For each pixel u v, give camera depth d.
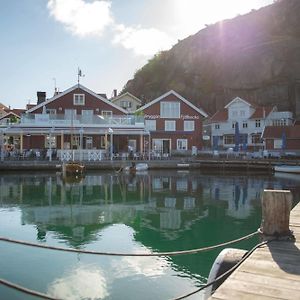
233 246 12.59
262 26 100.12
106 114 53.19
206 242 13.25
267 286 5.23
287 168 42.44
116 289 9.09
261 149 65.19
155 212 18.78
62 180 33.31
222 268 7.11
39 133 45.88
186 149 58.34
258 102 84.69
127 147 54.66
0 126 46.34
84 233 14.42
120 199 22.97
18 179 33.81
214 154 54.50
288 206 7.54
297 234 8.02
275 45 88.38
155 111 57.94
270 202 7.59
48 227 15.39
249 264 6.16
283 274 5.71
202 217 17.61
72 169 36.59
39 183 30.84
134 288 9.15
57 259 11.16
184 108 58.69
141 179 35.00
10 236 13.88
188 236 14.09
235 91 89.50
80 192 25.86
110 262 10.98
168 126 58.12
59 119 47.00
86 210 19.23
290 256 6.54
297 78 80.56
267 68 86.12
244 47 96.12
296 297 4.86
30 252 11.80
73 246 12.59
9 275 9.88
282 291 5.06
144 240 13.45
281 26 97.50
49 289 9.02
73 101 52.41
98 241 13.30
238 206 20.67
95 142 52.59
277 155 55.09
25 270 10.27
